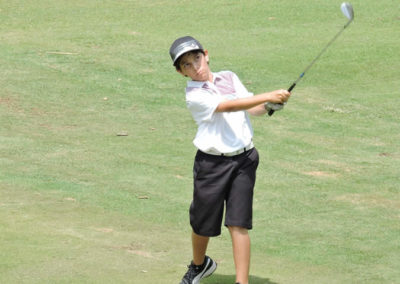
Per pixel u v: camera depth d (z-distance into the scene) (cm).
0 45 5478
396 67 5247
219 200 1714
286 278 1948
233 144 1694
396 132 3881
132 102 4303
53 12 6706
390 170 3219
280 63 5266
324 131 3862
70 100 4278
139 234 2266
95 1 7200
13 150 3259
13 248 2044
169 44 5706
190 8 6962
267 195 2808
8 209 2434
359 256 2172
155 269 1933
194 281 1811
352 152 3500
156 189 2798
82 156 3219
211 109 1672
